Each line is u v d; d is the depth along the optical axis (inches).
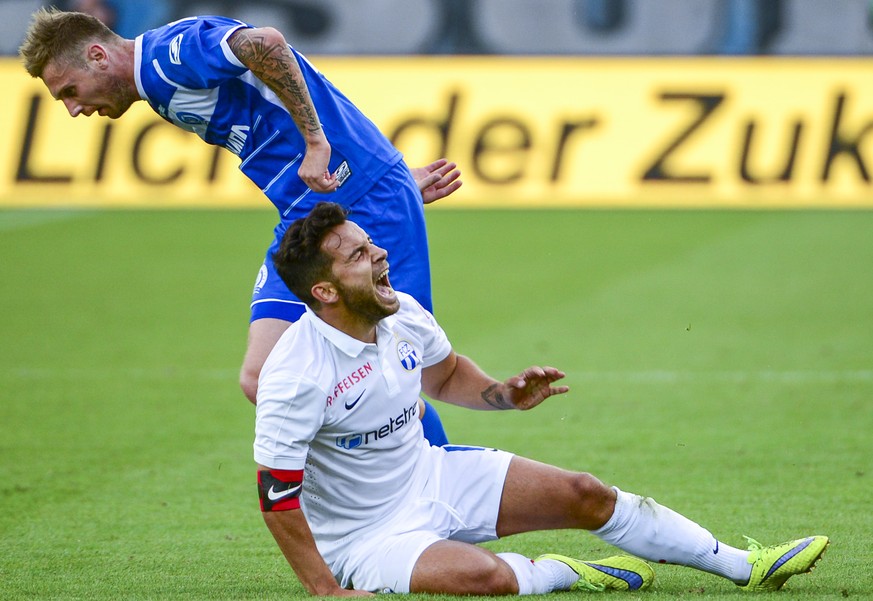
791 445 872.3
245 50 567.2
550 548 631.2
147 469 828.6
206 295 1690.5
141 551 624.7
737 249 2028.8
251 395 577.0
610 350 1284.4
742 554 522.6
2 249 2108.8
